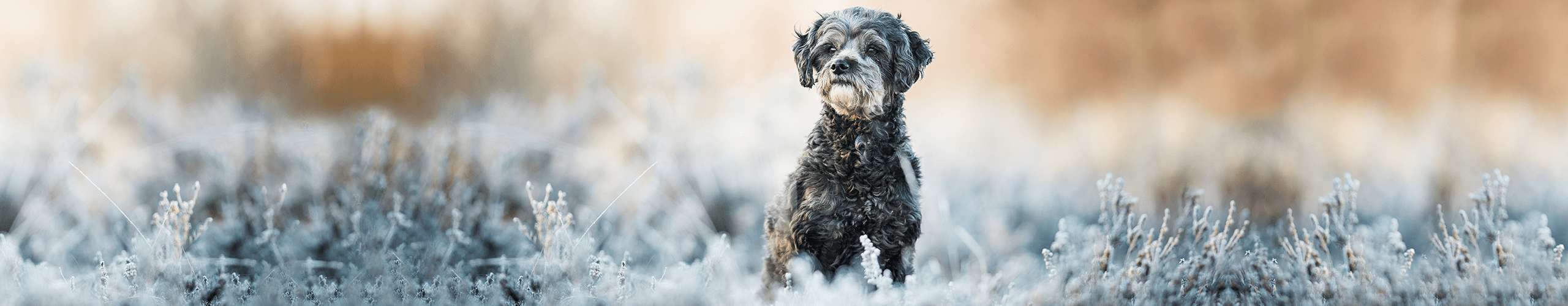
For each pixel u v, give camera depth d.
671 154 7.22
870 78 4.39
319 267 5.09
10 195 5.84
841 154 4.42
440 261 5.11
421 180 5.78
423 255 5.14
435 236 5.35
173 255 4.64
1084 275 4.35
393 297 4.60
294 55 7.97
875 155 4.43
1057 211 7.12
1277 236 5.18
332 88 7.59
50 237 5.69
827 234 4.38
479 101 8.17
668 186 6.78
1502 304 4.16
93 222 5.79
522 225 5.07
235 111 7.41
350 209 5.42
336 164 5.89
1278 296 4.30
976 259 5.61
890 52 4.64
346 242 5.19
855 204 4.36
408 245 5.23
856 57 4.41
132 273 4.58
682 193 6.75
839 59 4.40
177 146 6.74
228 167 6.10
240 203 5.89
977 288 4.36
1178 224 4.86
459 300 4.68
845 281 4.01
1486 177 4.78
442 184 5.82
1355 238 4.61
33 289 4.20
